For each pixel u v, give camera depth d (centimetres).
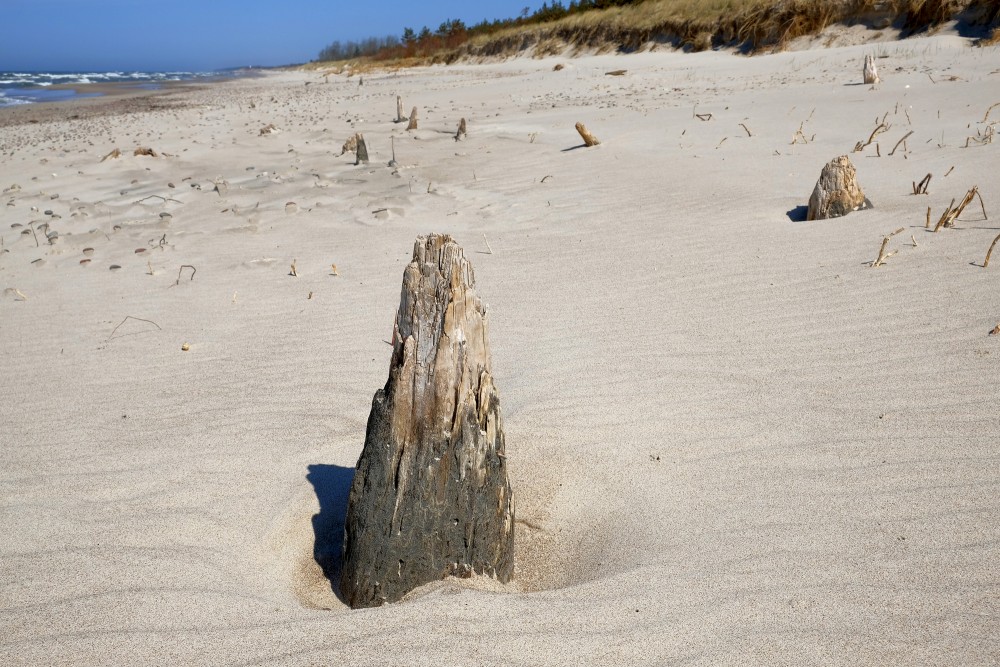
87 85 6644
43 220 952
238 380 482
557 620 246
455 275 279
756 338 474
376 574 282
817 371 421
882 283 528
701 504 317
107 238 862
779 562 269
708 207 786
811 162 918
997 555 258
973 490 298
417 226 837
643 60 2406
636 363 459
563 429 393
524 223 818
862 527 284
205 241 824
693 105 1482
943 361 410
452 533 285
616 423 393
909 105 1188
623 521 318
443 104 2128
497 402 295
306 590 296
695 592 256
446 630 242
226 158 1391
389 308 594
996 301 470
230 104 3030
